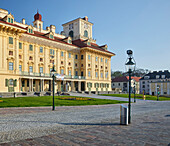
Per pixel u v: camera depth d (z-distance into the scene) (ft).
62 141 21.13
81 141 21.06
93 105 75.15
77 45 215.31
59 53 187.42
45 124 32.19
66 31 251.60
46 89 174.40
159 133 24.97
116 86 323.78
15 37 143.74
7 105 62.85
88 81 209.36
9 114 44.24
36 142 20.83
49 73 174.60
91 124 32.19
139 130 26.91
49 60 176.45
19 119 37.50
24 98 101.09
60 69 188.03
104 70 235.40
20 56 152.76
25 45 156.46
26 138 22.66
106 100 108.47
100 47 244.01
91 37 252.01
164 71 295.28
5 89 135.13
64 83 187.01
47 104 71.36
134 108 69.15
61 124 32.22
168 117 42.16
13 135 24.21
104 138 22.26
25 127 29.50
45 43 173.06
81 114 46.93
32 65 161.68
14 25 138.41
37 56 165.68
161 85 252.21
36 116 42.09
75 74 205.46
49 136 23.52
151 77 299.79
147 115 45.98
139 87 312.71
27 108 58.23
